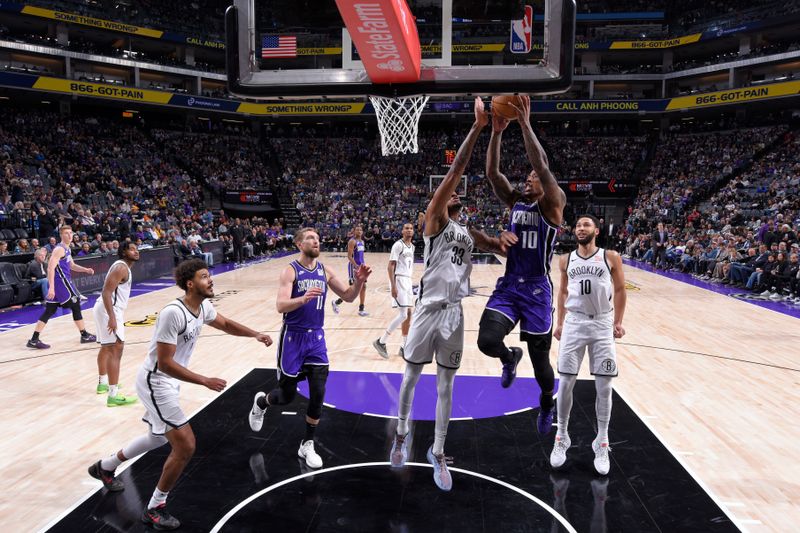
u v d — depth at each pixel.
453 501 4.00
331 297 13.23
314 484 4.25
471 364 7.63
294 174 33.72
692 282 16.09
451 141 34.50
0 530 3.60
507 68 3.60
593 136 35.50
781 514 3.86
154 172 28.42
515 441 5.11
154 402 3.69
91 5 31.58
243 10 3.77
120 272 5.67
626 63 38.72
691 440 5.11
